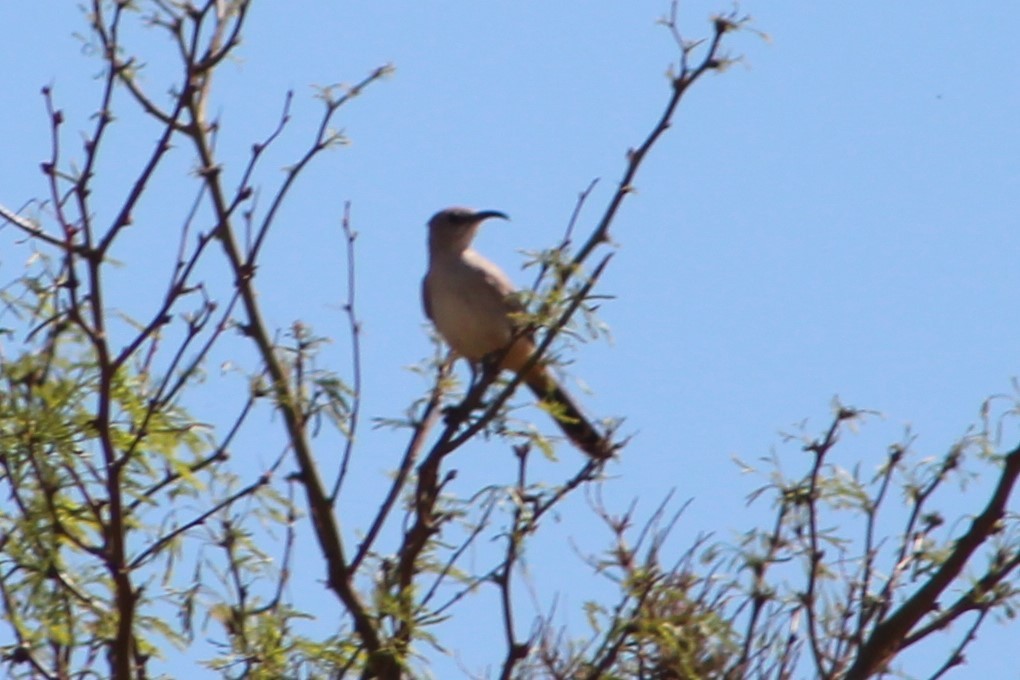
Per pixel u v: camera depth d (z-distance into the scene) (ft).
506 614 32.83
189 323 31.04
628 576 33.63
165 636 33.47
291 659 33.14
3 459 32.73
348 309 35.24
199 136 35.99
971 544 34.27
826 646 34.17
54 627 32.37
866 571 34.76
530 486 33.73
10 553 32.37
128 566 31.40
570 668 32.96
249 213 32.04
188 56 31.53
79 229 30.91
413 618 33.42
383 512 35.47
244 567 34.32
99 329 30.66
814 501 34.47
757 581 33.73
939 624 34.12
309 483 35.58
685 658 32.27
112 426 33.68
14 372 32.32
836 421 35.06
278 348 35.19
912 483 35.81
